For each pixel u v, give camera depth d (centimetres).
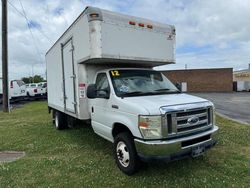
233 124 993
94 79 662
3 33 1780
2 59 1764
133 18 620
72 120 891
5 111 1739
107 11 582
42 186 468
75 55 681
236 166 528
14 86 2566
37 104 2325
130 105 480
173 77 4231
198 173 498
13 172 538
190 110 465
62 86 844
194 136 464
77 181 484
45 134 901
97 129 621
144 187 449
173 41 694
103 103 579
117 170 530
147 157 443
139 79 598
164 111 439
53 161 595
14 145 764
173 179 475
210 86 4091
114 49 587
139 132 454
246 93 3475
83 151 672
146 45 639
